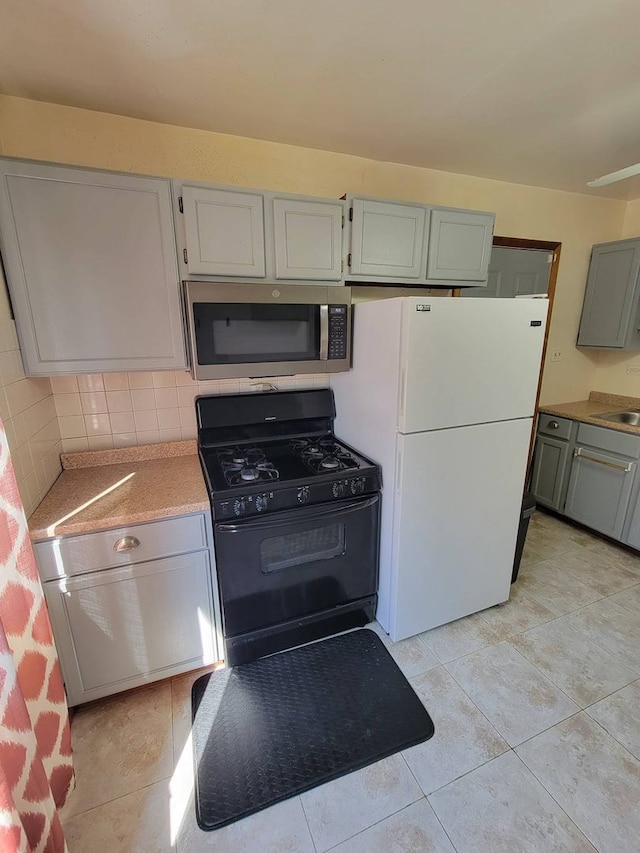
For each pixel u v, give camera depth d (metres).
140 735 1.48
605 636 1.95
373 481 1.81
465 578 1.96
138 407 1.96
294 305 1.79
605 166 2.33
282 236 1.71
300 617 1.82
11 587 0.98
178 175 1.83
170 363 1.67
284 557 1.74
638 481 2.54
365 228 1.86
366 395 1.90
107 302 1.53
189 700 1.62
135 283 1.55
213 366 1.68
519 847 1.15
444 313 1.58
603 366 3.33
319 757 1.40
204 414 2.01
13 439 1.33
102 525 1.41
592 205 2.95
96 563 1.44
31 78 1.43
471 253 2.12
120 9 1.10
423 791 1.29
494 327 1.70
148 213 1.51
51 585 1.39
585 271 3.10
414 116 1.74
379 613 2.00
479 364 1.71
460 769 1.36
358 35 1.23
